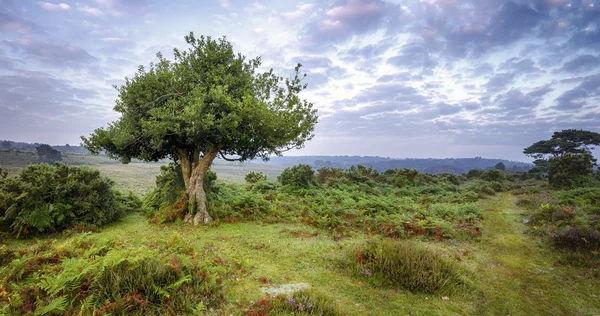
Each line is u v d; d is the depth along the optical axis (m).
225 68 11.98
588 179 20.75
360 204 13.81
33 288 4.44
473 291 5.74
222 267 5.86
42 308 3.90
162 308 4.24
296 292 4.98
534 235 9.76
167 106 11.05
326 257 7.27
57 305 3.88
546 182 27.73
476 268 7.09
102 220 9.87
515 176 44.34
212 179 13.66
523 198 16.59
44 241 7.52
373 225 10.84
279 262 6.93
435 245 9.02
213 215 11.27
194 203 11.09
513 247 8.80
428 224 10.62
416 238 9.79
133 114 11.29
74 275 4.46
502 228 11.00
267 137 11.39
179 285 4.76
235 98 11.27
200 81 11.74
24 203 8.62
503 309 5.18
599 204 13.45
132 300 4.19
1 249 5.95
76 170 10.27
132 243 7.98
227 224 10.87
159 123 9.70
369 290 5.56
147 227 10.06
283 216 12.16
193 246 7.76
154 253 5.43
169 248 6.71
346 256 6.99
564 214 10.87
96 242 6.91
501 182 28.88
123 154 11.38
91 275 4.53
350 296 5.30
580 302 5.49
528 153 58.59
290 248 8.01
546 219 11.16
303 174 18.55
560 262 7.42
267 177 22.08
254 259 7.06
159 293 4.37
